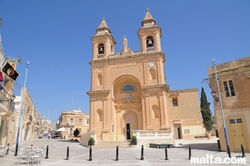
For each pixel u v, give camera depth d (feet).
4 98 61.72
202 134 110.93
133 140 73.56
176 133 114.62
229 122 57.41
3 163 38.37
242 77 57.47
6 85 68.69
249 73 56.54
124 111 103.55
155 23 112.68
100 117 99.40
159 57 100.17
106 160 42.65
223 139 57.06
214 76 62.08
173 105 119.65
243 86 56.95
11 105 70.18
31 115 147.23
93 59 110.01
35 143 102.94
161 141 77.51
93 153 56.70
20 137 106.63
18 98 107.86
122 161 41.06
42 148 42.80
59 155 51.85
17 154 52.80
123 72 103.19
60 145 89.51
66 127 197.06
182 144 84.48
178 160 40.88
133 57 103.30
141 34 107.45
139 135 75.56
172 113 118.01
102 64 106.93
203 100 126.62
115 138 98.22
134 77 101.24
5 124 75.00
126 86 107.14
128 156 48.49
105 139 92.94
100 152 59.16
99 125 97.81
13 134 92.12
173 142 78.84
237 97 57.36
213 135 126.52
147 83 97.60
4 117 73.20
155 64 99.76
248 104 55.26
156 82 96.99
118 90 107.24
